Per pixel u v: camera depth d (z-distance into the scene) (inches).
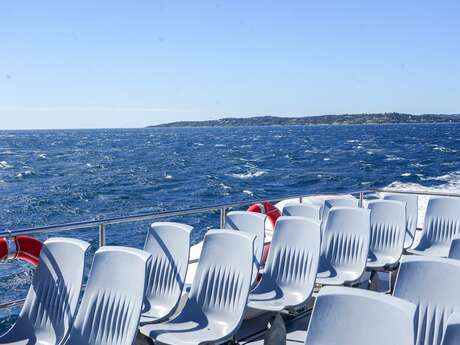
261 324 166.7
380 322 79.0
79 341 111.4
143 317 135.1
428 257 103.9
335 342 82.4
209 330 127.4
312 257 147.0
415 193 247.6
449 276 100.6
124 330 107.7
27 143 4001.0
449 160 1739.7
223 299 130.6
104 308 111.7
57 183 1409.9
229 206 200.5
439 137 3422.7
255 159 2075.5
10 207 1049.5
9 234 139.4
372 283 182.7
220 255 132.7
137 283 108.0
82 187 1318.9
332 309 83.3
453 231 201.6
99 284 113.3
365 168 1588.3
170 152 2618.1
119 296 110.3
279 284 150.4
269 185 1304.1
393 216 189.8
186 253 139.0
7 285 495.8
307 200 255.4
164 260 143.3
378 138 3518.7
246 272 127.5
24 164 2011.6
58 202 1098.1
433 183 1176.8
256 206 243.1
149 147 3137.3
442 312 100.7
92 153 2640.3
